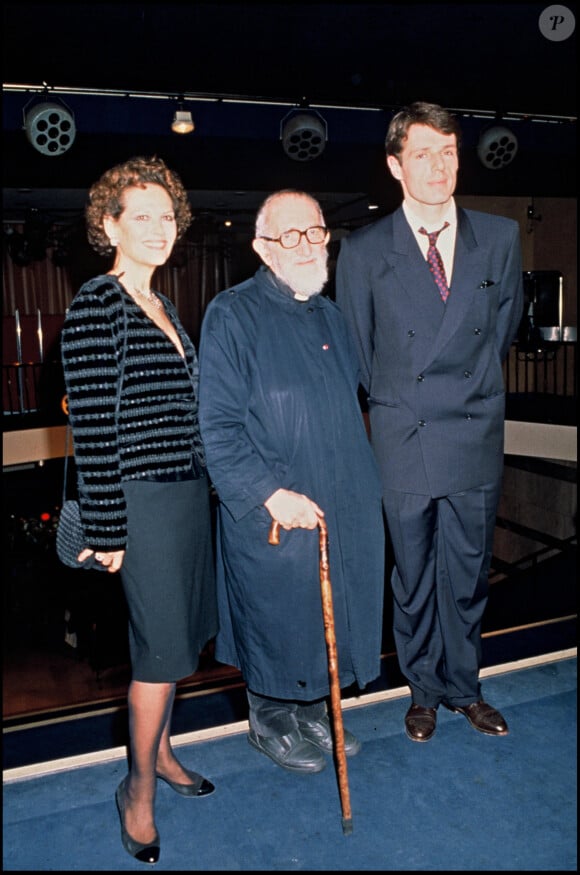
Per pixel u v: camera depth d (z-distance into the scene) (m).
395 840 1.97
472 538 2.37
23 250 18.33
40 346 18.92
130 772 2.02
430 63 8.23
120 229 1.84
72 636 13.14
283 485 2.06
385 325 2.28
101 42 7.41
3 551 15.31
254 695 2.32
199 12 6.59
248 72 8.53
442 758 2.31
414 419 2.27
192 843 1.98
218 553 2.26
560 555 12.16
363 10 6.55
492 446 2.34
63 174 9.23
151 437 1.81
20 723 2.52
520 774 2.23
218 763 2.31
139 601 1.84
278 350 2.05
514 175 10.84
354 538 2.12
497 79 8.87
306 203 2.05
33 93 8.98
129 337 1.78
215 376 2.00
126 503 1.78
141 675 1.87
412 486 2.29
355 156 10.24
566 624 3.15
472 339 2.26
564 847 1.94
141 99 9.48
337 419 2.08
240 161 9.91
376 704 2.62
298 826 2.03
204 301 22.44
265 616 2.12
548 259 14.00
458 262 2.23
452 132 2.14
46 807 2.13
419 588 2.39
